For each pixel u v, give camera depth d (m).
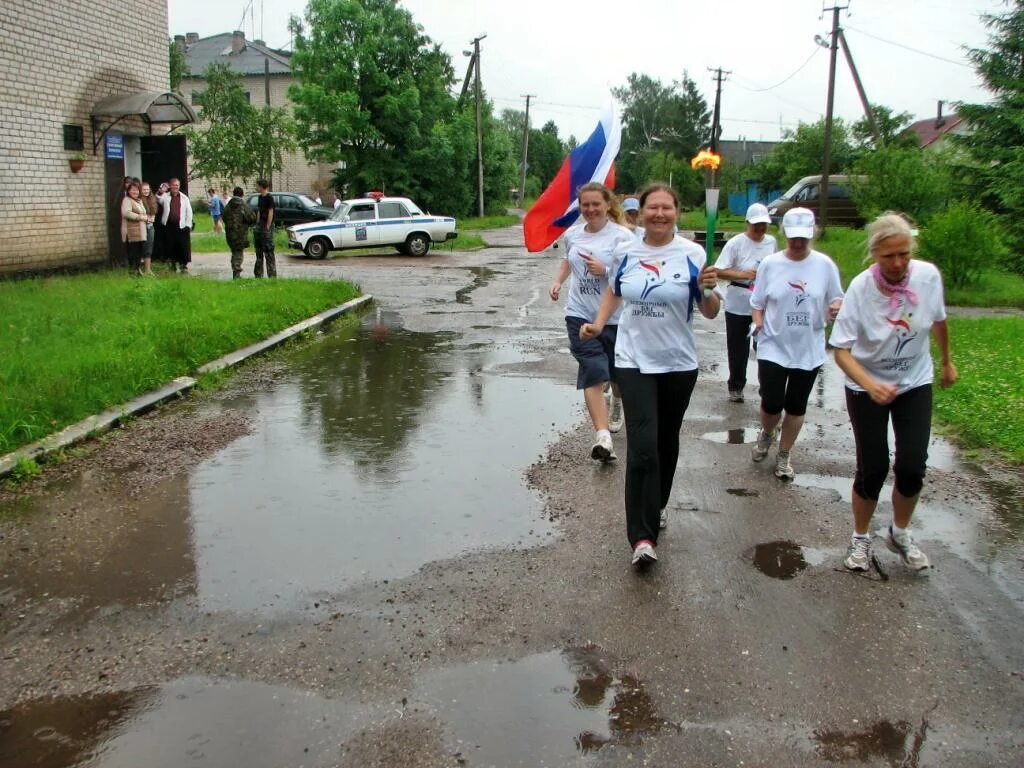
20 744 3.16
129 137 18.02
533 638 3.93
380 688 3.52
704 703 3.45
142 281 14.06
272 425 7.44
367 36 44.16
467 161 50.34
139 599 4.28
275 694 3.48
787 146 51.47
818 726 3.31
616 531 5.20
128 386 7.87
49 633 3.96
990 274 20.17
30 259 15.05
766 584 4.52
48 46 15.14
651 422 4.64
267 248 16.83
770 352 6.29
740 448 7.05
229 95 42.38
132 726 3.27
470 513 5.45
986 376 9.01
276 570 4.60
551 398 8.52
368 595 4.33
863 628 4.07
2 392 6.95
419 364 10.15
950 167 23.70
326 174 54.28
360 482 6.01
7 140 14.39
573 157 7.95
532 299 16.53
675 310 4.63
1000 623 4.13
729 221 51.22
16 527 5.17
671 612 4.20
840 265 20.62
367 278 20.41
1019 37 22.94
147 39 17.86
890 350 4.47
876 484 4.57
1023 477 6.30
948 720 3.35
